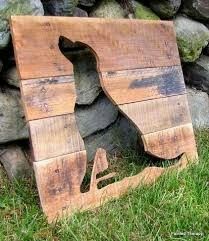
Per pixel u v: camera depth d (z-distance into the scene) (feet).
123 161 3.15
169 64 3.18
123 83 2.86
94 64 3.04
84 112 3.06
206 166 3.07
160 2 3.51
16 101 2.75
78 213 2.48
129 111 2.86
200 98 3.96
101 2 3.21
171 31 3.30
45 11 2.84
